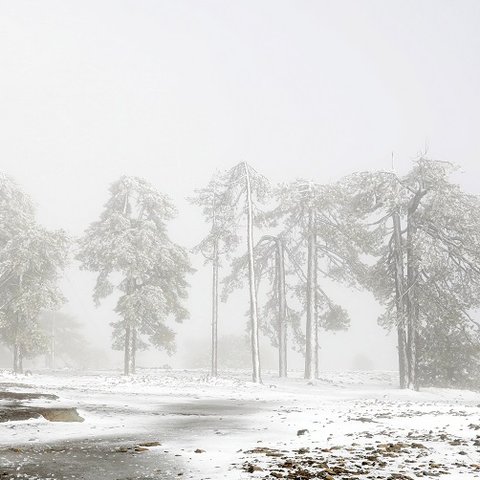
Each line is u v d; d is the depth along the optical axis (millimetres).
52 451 8938
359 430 11875
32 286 30094
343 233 34812
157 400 19875
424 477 6887
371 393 28938
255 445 9789
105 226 32312
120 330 33062
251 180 33375
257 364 30438
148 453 8852
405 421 13492
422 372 34062
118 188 34219
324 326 37312
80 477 7121
